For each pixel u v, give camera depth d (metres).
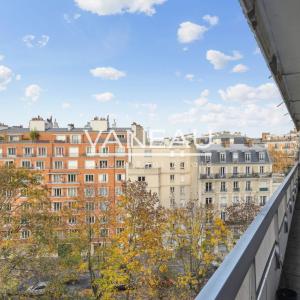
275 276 2.56
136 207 15.87
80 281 15.04
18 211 12.60
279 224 3.05
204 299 0.79
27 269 11.45
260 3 1.90
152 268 14.05
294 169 6.20
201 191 33.38
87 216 16.33
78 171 34.44
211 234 15.09
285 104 4.44
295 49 2.66
